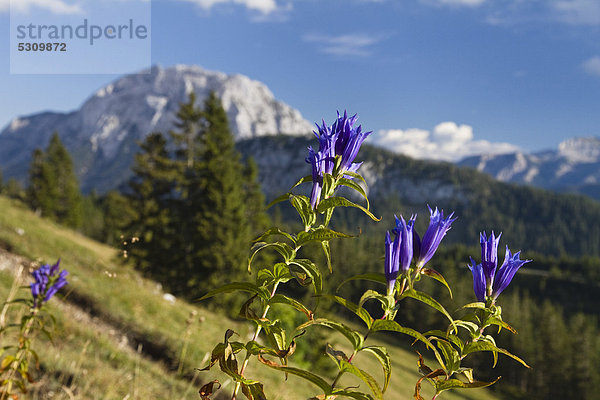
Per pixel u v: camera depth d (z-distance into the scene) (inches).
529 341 2967.5
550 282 5191.9
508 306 3289.9
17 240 747.4
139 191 1376.7
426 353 2031.3
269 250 1241.4
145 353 454.3
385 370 50.7
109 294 563.5
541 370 2901.1
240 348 56.6
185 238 1205.7
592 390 2856.8
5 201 1213.1
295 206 58.0
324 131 62.3
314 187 59.8
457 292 2913.4
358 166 61.2
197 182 1288.1
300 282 56.3
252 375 367.6
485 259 57.8
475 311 56.2
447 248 5398.6
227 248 1169.4
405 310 2783.0
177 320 595.8
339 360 51.6
